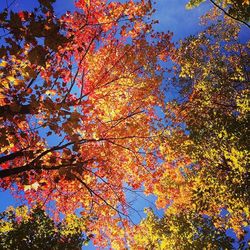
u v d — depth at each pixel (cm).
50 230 821
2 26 673
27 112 763
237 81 1550
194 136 1201
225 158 1220
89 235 912
